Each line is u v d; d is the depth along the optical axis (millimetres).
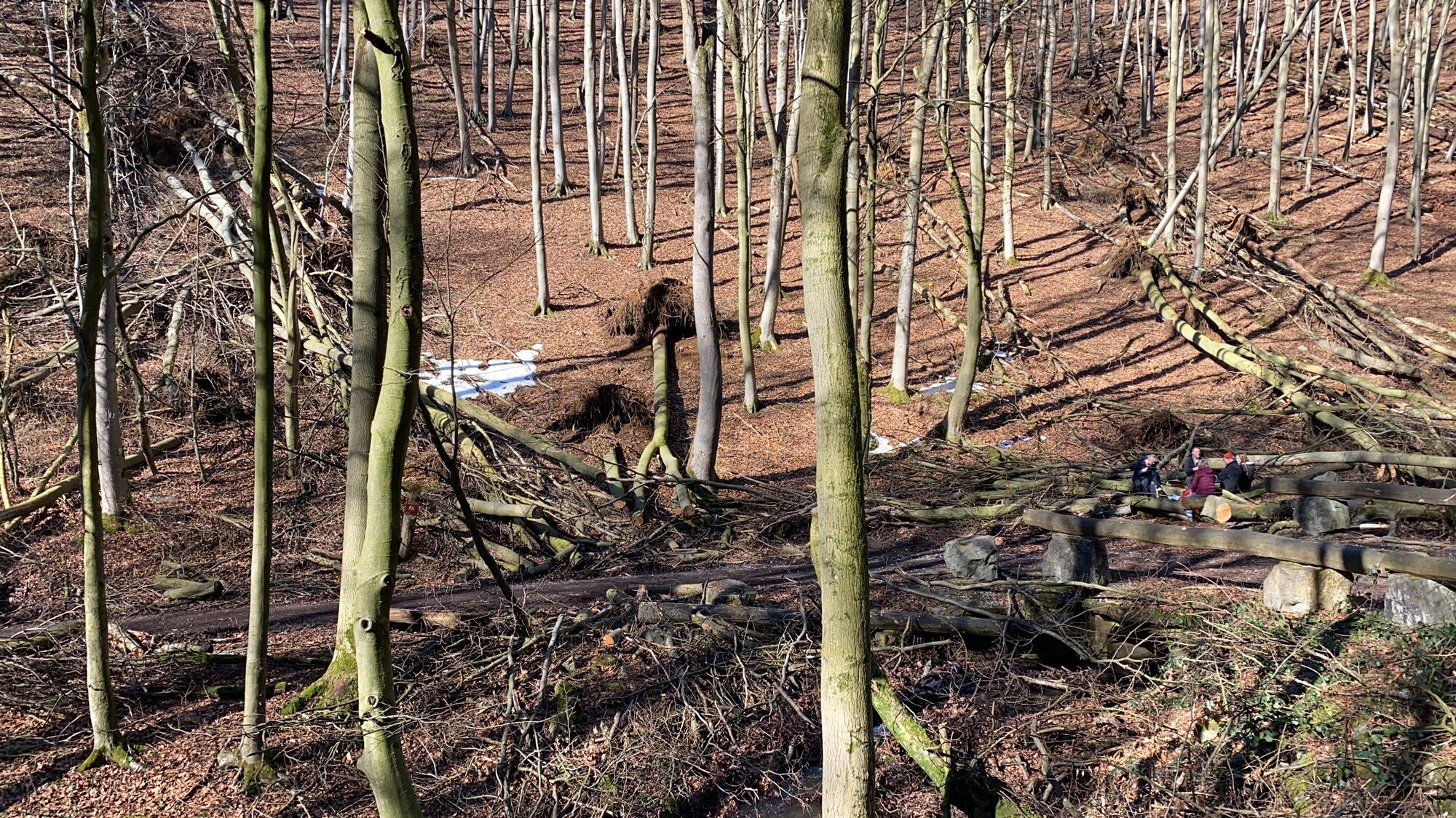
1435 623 11055
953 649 12586
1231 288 30750
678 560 17062
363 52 10102
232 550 16734
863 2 19312
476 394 23156
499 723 10992
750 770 11039
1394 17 30453
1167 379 26188
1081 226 35469
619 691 11750
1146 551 15578
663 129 42219
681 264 30719
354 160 10344
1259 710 10398
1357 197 38250
